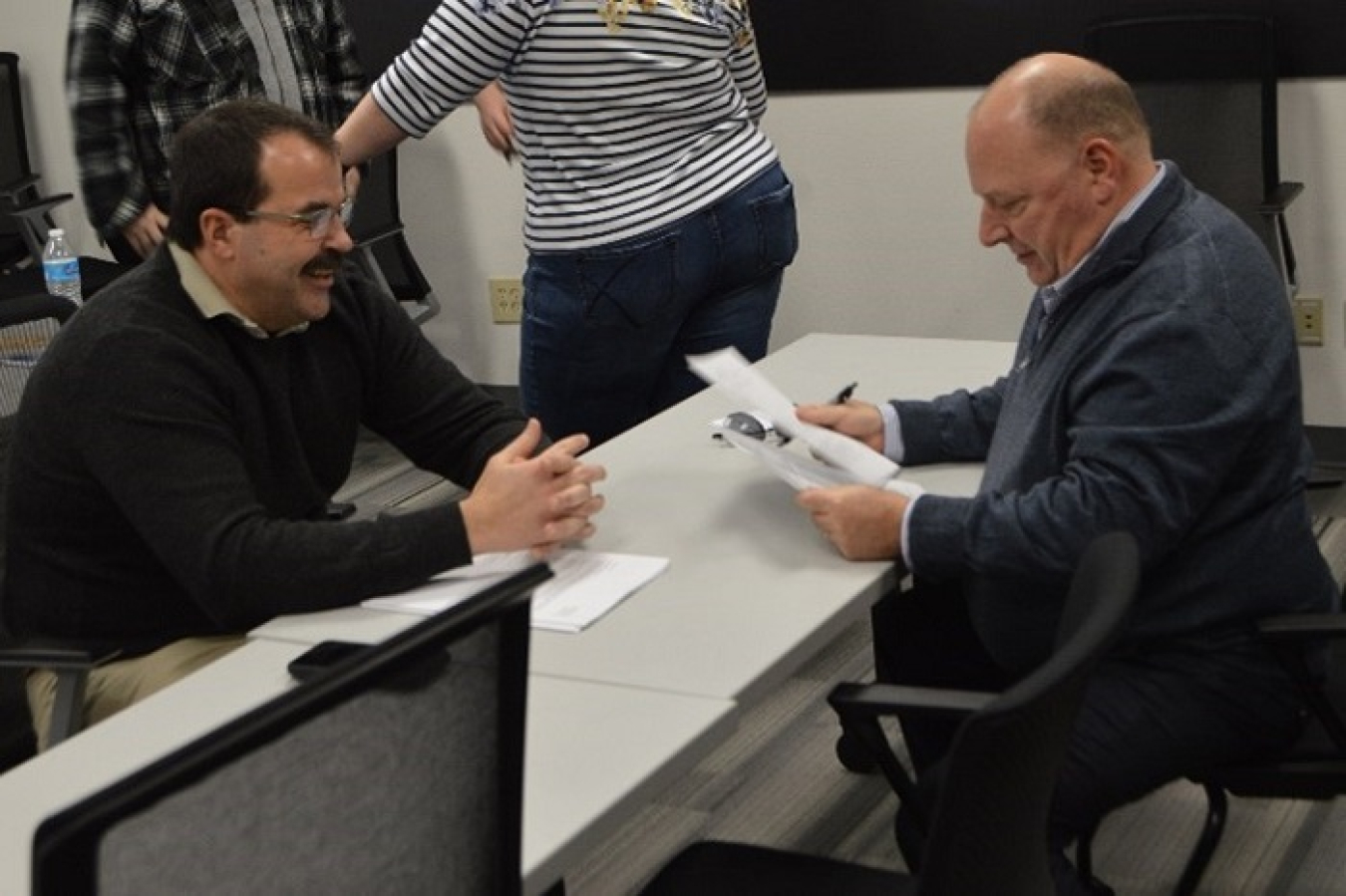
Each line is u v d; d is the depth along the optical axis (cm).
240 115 216
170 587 224
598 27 291
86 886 95
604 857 282
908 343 300
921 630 249
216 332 221
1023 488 212
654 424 265
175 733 174
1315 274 420
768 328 329
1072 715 146
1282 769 209
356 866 117
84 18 380
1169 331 197
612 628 192
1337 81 405
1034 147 202
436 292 524
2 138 530
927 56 440
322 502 241
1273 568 206
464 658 120
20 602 226
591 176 303
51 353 217
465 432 253
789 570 206
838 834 285
